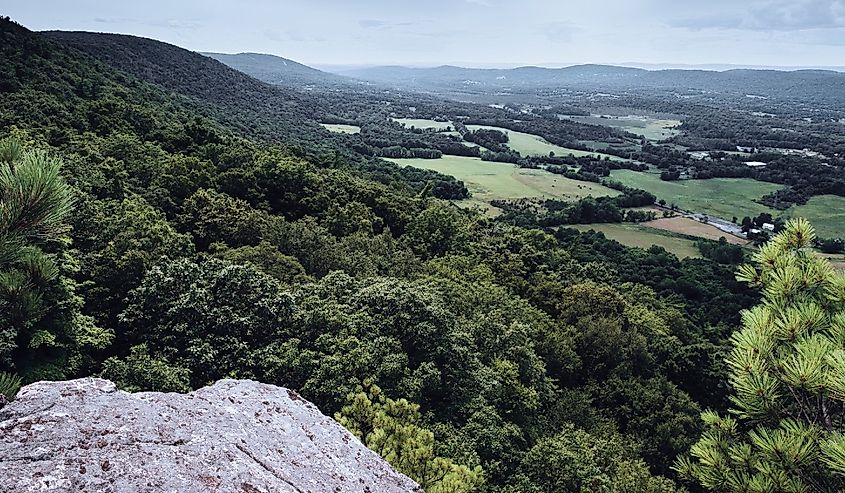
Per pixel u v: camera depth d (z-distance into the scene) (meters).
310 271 36.84
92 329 20.02
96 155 45.44
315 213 51.94
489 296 36.22
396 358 20.75
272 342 20.98
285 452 5.21
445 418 21.34
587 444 23.95
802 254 8.47
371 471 5.66
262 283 23.33
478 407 21.89
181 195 44.12
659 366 39.94
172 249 27.94
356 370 19.64
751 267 8.77
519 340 29.80
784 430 7.14
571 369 35.53
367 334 22.06
